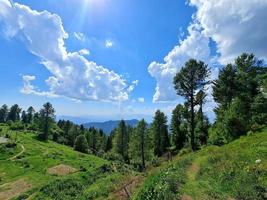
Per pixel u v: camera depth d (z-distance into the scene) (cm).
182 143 8556
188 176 2375
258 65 5172
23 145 12912
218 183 2131
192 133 5088
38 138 15888
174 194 1938
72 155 11956
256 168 2159
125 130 12150
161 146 9650
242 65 5159
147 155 9200
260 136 3306
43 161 10075
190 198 1869
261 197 1795
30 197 5647
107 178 5038
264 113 4381
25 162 9981
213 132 5228
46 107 16300
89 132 17775
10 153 11419
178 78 5038
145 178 2948
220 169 2380
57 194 5488
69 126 19938
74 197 4750
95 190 3994
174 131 8862
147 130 9394
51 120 16400
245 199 1816
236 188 1936
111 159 11775
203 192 1953
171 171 2525
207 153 3244
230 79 5312
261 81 4994
